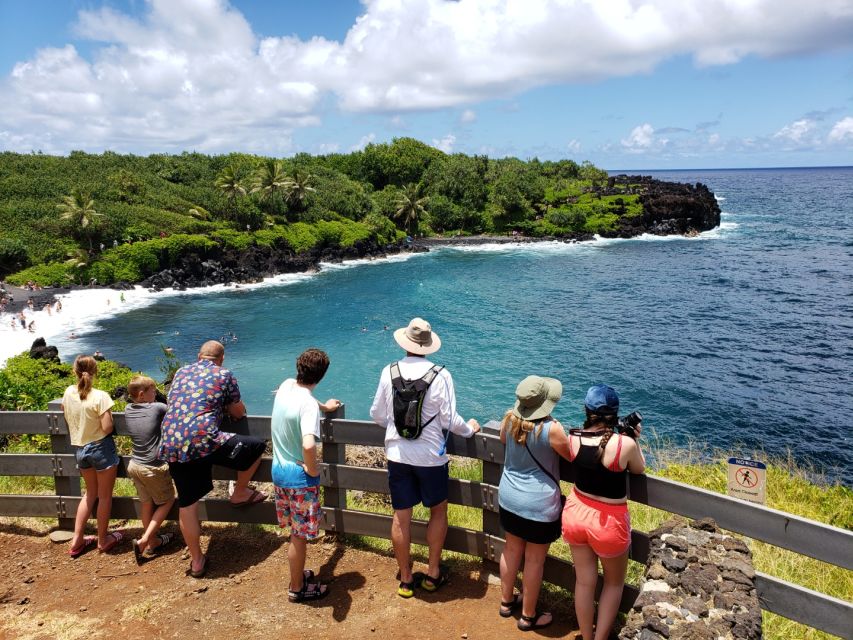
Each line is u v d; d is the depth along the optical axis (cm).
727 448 2398
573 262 7606
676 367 3462
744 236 9756
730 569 337
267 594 463
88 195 6369
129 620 434
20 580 489
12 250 5638
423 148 12412
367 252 8312
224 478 540
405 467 438
